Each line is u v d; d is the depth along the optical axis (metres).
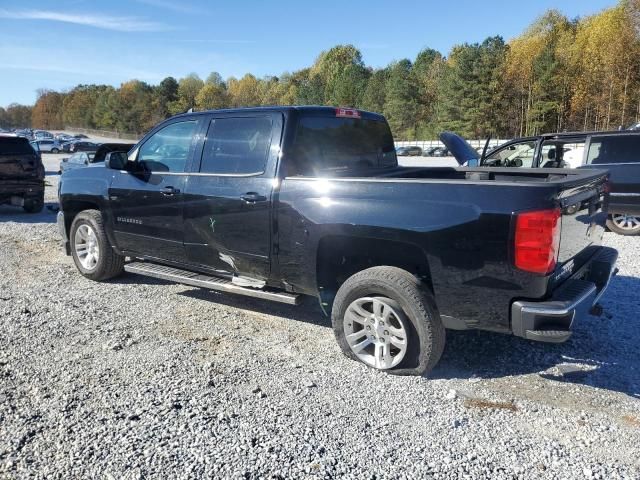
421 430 3.15
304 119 4.52
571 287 3.59
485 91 66.25
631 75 57.12
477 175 5.17
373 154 5.37
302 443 2.98
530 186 3.31
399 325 3.82
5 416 3.23
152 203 5.29
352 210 3.88
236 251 4.65
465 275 3.50
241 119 4.67
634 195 8.97
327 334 4.71
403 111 78.44
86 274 6.31
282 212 4.26
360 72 98.06
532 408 3.43
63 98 165.00
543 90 65.69
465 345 4.44
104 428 3.10
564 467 2.80
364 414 3.32
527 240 3.28
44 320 4.91
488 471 2.76
